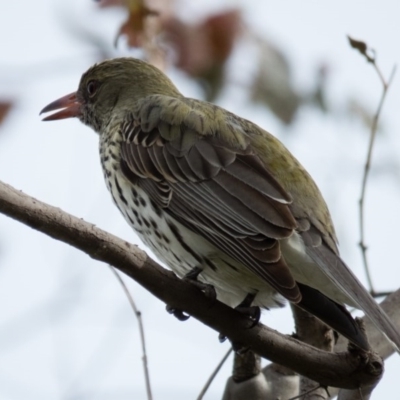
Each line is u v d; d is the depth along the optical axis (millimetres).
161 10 14172
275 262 10492
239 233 11094
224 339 11281
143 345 11250
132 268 10094
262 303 11734
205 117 12258
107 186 12969
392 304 11578
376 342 11430
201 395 11141
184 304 10484
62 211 9688
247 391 11336
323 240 11180
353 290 10656
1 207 9461
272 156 11805
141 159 12352
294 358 10492
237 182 11539
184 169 11930
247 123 12281
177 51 14320
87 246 9805
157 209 12008
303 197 11438
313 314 10469
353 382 10430
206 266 11578
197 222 11594
